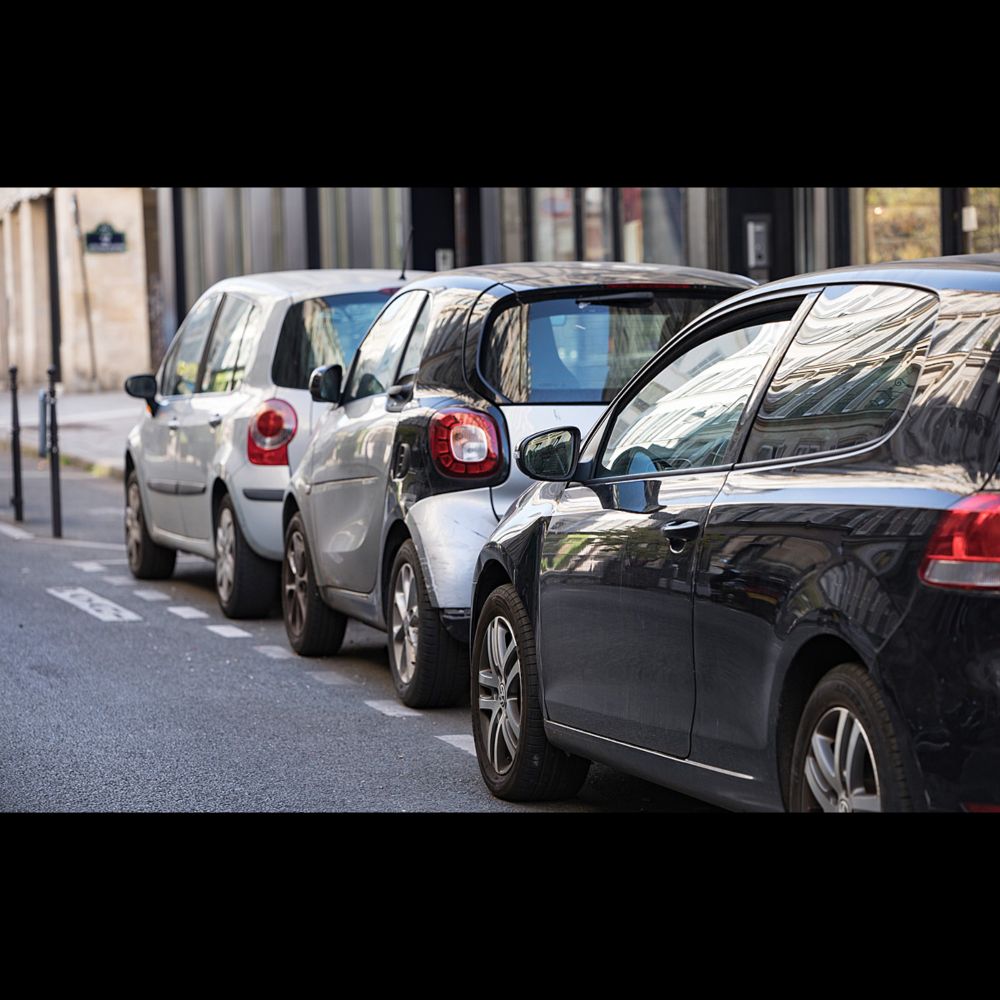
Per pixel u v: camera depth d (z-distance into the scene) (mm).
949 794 10078
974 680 9961
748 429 12773
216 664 24125
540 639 15508
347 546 22375
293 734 19531
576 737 14969
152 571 32656
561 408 19453
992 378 10484
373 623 22000
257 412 27094
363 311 27219
